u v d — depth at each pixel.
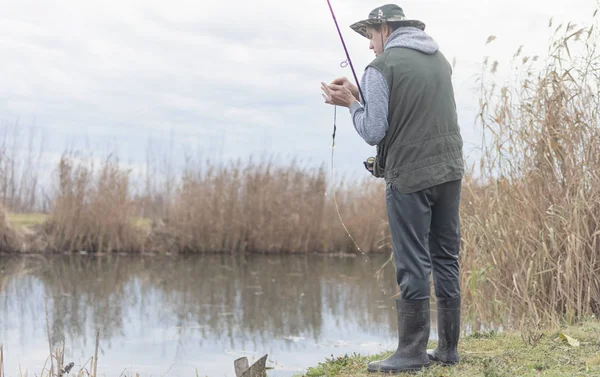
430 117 3.48
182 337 7.36
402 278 3.62
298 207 17.20
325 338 7.26
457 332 3.84
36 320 8.23
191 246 16.81
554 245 5.48
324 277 12.57
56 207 16.36
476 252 6.02
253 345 6.96
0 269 13.07
